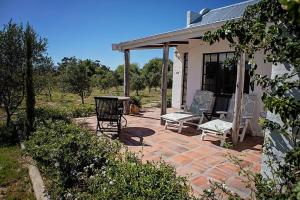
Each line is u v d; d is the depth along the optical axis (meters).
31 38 6.47
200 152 4.91
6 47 6.71
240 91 5.29
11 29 6.80
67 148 3.85
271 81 2.05
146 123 7.90
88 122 8.05
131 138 6.02
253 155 4.73
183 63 10.25
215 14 10.01
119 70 38.19
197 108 7.55
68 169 3.57
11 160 4.74
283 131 2.05
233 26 2.11
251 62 2.12
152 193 2.46
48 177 3.81
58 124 5.67
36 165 4.22
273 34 1.87
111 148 4.09
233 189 3.31
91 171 3.54
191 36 6.17
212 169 4.03
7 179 3.96
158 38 7.21
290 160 1.66
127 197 2.50
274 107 1.71
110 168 3.20
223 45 7.61
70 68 14.05
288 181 1.82
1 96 6.93
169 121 6.78
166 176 2.86
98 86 22.25
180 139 5.90
